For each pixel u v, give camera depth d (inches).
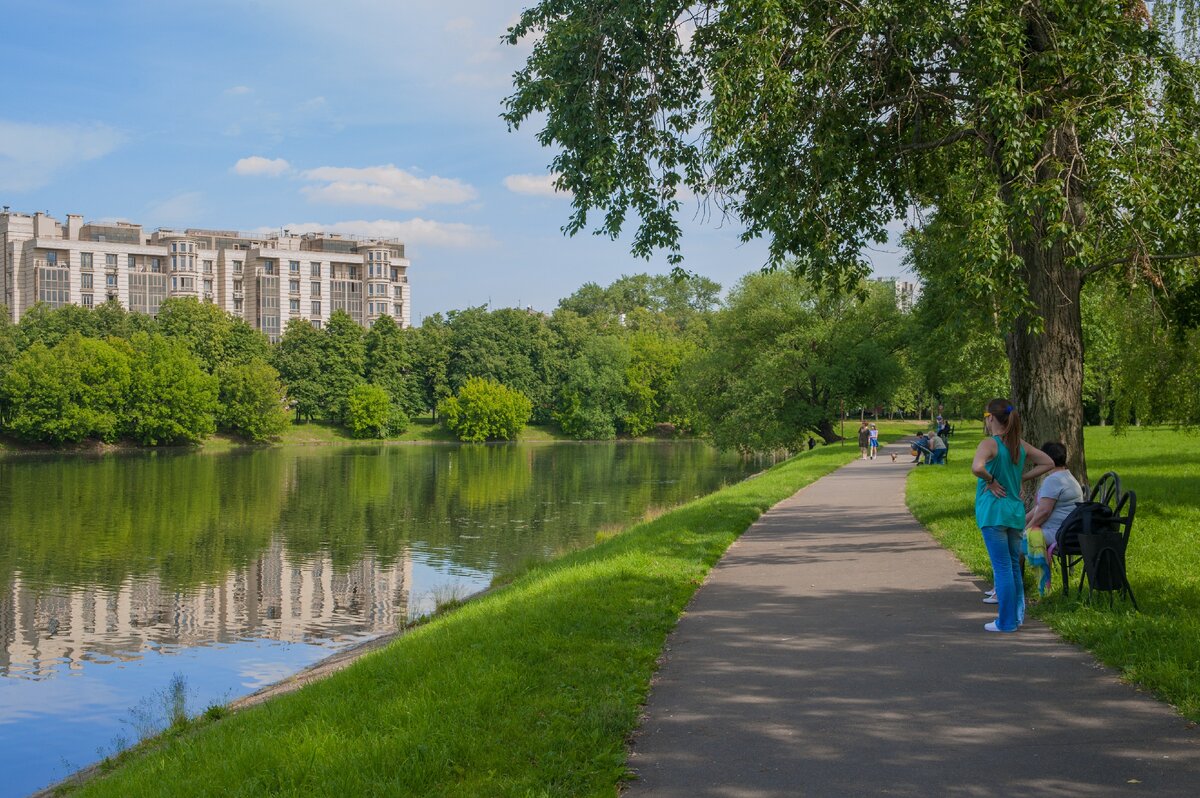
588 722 252.5
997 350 1467.8
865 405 2381.9
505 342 5064.0
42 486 2239.2
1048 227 465.1
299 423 4766.2
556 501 1843.0
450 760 227.5
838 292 618.2
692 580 487.8
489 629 374.9
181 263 6614.2
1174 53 514.0
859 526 723.4
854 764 220.5
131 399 3907.5
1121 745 226.1
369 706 282.0
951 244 599.2
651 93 563.8
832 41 502.6
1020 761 218.5
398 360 4862.2
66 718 579.2
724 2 527.8
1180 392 895.7
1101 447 1572.3
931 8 477.7
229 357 4527.6
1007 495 346.3
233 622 852.6
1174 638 306.8
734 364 2440.9
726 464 2945.4
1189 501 743.1
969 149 594.9
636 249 576.7
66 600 963.3
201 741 298.0
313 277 6820.9
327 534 1421.0
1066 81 484.1
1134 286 528.1
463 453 3737.7
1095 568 360.5
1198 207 500.4
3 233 6560.0
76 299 6363.2
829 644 337.7
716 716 259.9
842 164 537.0
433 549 1267.2
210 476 2539.4
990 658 309.3
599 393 4916.3
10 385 3661.4
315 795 212.8
